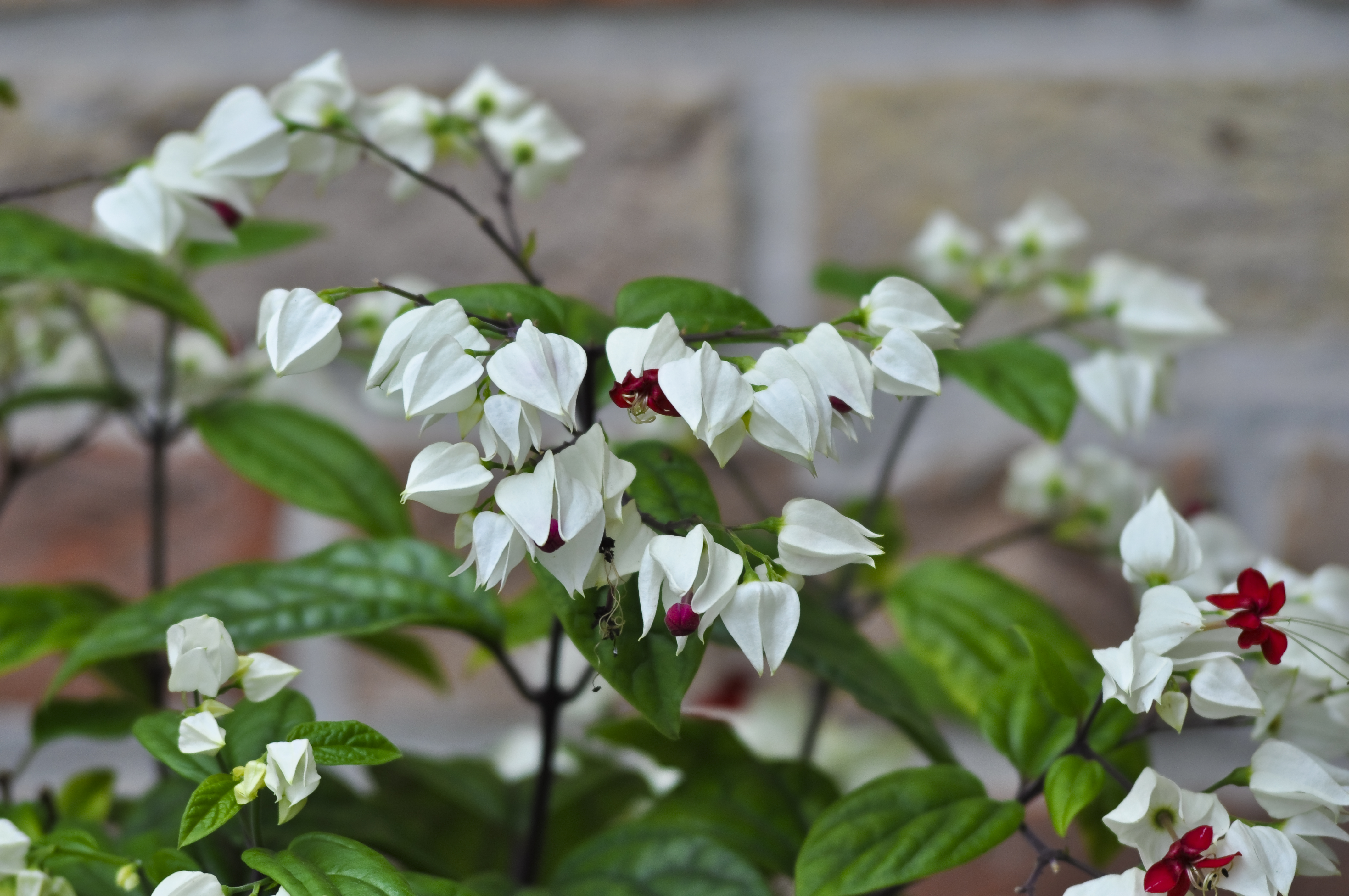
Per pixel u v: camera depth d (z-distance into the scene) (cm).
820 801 85
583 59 111
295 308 73
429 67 109
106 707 87
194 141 84
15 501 110
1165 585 76
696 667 75
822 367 73
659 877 81
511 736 103
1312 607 79
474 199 110
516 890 82
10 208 88
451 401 72
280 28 108
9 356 96
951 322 75
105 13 107
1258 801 75
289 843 78
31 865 74
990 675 89
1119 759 83
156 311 109
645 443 77
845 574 95
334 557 85
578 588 72
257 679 75
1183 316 92
